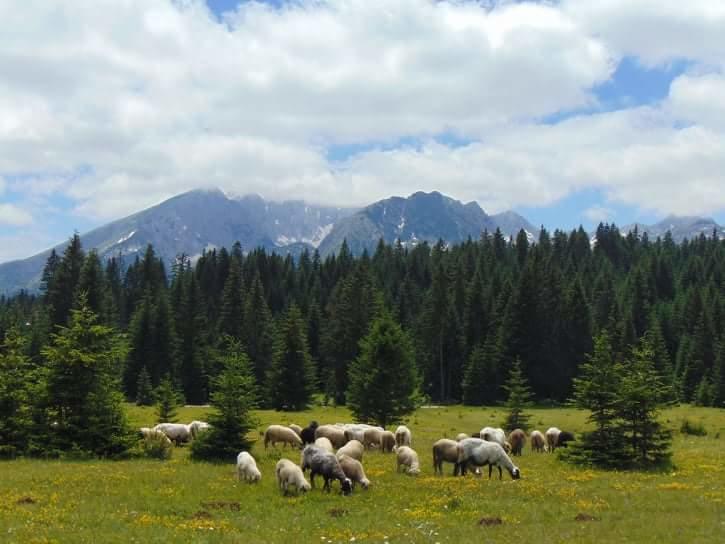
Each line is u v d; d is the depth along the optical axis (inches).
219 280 6338.6
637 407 1359.5
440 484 1050.1
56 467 1256.8
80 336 1584.6
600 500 926.4
